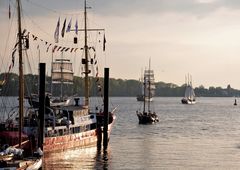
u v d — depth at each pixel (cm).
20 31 6669
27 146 6981
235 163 8088
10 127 7675
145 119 17512
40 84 7300
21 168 5634
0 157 5712
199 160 8356
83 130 9056
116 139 11806
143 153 9112
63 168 7362
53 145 7981
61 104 9619
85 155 8638
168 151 9481
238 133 14012
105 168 7431
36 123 7794
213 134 13588
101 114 10000
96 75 10788
